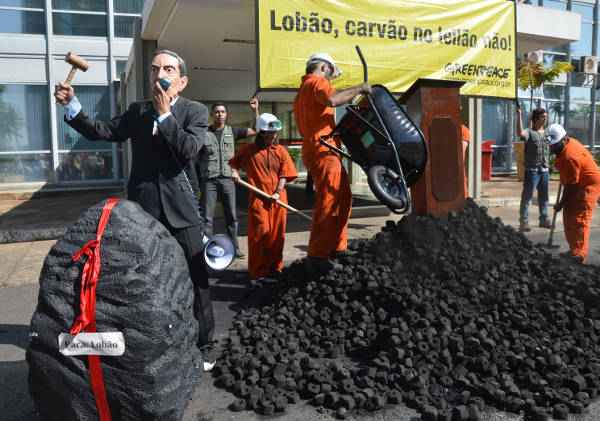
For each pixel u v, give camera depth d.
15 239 8.20
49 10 15.94
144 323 2.37
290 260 6.64
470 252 4.62
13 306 5.07
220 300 5.13
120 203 2.64
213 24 8.88
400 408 2.98
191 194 3.39
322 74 4.81
